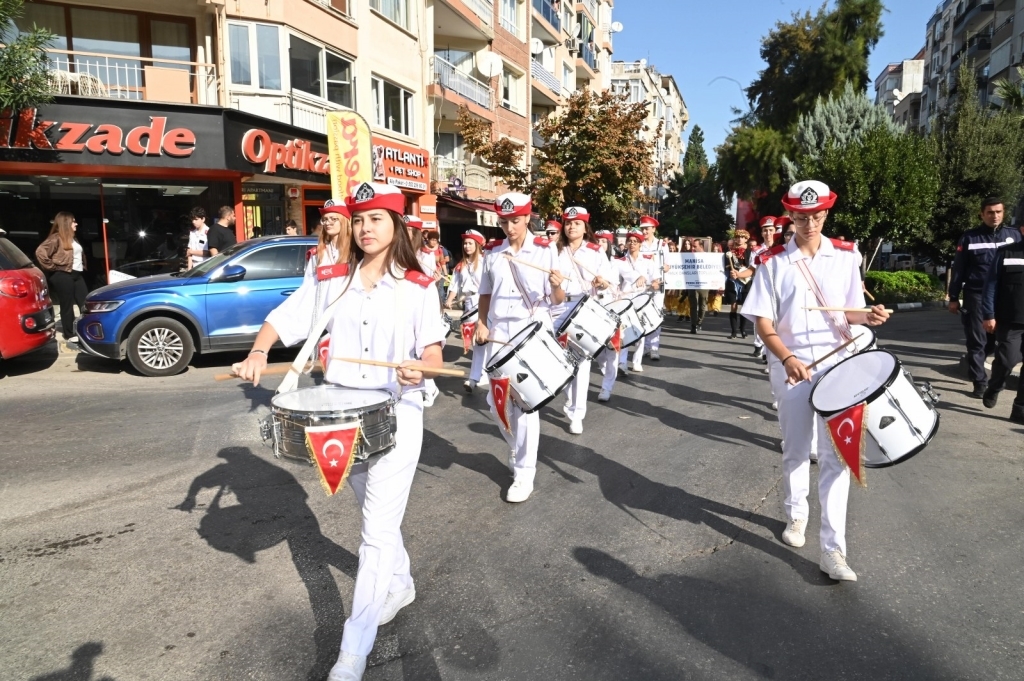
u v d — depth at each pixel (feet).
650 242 36.09
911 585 12.30
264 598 11.93
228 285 31.71
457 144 89.76
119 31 51.44
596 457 19.60
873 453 11.08
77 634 10.87
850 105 82.53
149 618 11.32
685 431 22.31
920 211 64.75
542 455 19.77
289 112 54.60
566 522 15.10
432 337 10.29
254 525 14.85
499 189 98.12
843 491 12.40
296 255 33.35
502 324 17.49
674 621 11.21
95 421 22.79
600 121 57.93
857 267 12.95
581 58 138.92
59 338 38.17
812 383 12.90
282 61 53.98
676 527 14.87
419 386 10.37
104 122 44.52
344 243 10.67
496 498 16.49
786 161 86.74
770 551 13.71
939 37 190.90
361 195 9.92
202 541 14.08
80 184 48.75
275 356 36.99
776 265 13.05
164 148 45.93
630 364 34.42
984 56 147.54
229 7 51.75
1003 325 23.57
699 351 39.68
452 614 11.44
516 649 10.48
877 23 108.06
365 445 9.00
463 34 88.12
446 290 49.21
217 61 51.52
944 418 23.22
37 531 14.53
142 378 30.17
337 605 11.73
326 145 58.65
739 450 20.29
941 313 60.95
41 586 12.30
